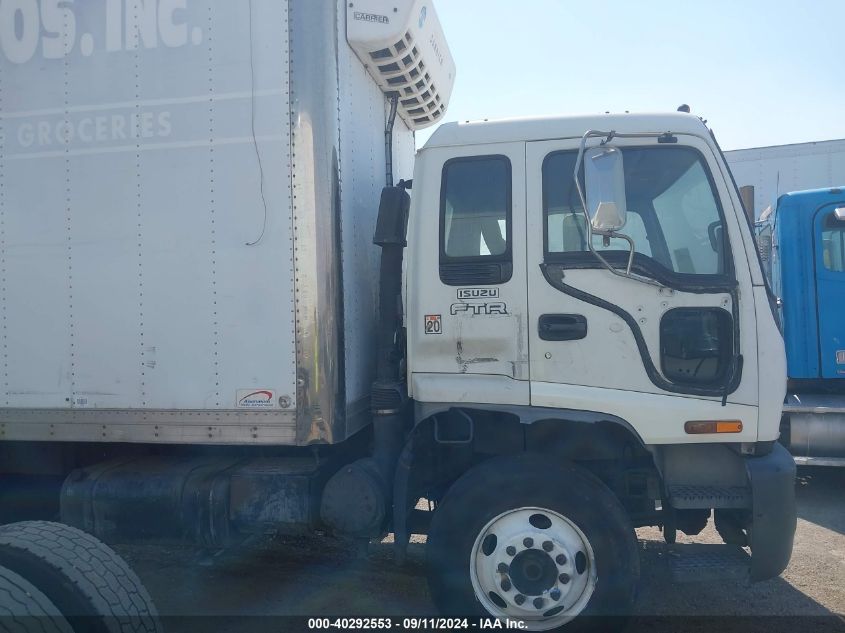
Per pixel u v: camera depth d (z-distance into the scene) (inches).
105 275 137.3
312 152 131.0
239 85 133.3
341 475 136.5
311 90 131.3
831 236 257.1
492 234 132.3
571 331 128.1
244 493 140.2
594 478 127.5
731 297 125.6
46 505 160.9
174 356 134.7
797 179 335.3
